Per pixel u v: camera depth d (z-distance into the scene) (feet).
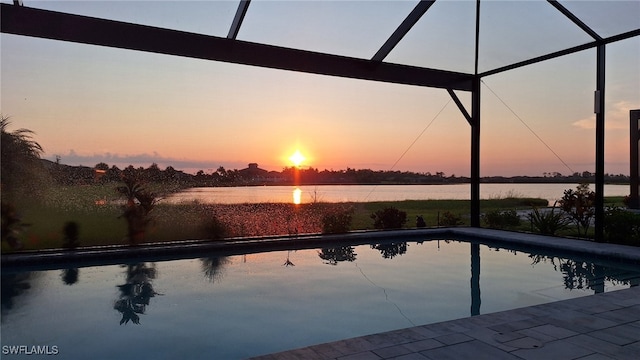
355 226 31.53
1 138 21.30
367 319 12.60
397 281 17.17
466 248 24.98
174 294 15.08
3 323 12.09
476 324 10.33
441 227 30.19
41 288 15.67
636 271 18.94
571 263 20.81
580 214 25.35
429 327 10.11
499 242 25.93
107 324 12.07
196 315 12.92
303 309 13.53
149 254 20.85
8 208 19.86
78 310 13.35
